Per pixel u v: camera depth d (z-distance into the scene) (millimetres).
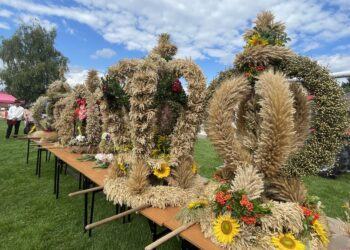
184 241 1937
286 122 1387
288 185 1588
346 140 1668
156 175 2219
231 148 1609
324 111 1579
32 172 5062
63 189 4109
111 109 2641
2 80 25125
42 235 2680
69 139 4527
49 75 25562
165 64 2324
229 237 1354
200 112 2248
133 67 2523
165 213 1893
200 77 2227
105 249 2449
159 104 2357
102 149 3498
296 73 1654
